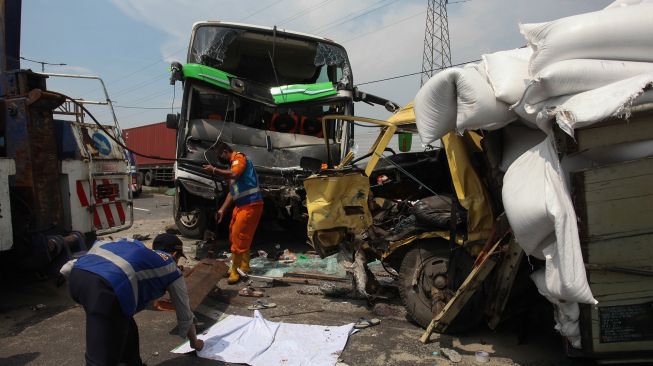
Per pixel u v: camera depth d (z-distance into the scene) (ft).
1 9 16.94
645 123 8.55
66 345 11.98
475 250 12.05
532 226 8.96
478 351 11.33
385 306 14.29
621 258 8.66
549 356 11.12
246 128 24.39
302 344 11.86
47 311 14.44
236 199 17.62
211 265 15.90
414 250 13.02
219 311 14.61
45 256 14.92
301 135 25.57
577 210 8.77
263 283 17.60
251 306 15.07
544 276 9.75
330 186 13.98
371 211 14.84
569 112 8.44
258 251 23.29
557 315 9.54
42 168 15.24
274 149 24.71
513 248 10.98
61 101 15.60
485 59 10.98
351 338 12.35
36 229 15.01
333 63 25.98
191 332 10.56
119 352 8.77
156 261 9.23
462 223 12.39
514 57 10.76
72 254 15.46
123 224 18.53
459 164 12.08
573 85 8.77
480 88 10.19
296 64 27.12
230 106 24.22
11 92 15.57
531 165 9.36
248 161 17.92
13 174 13.80
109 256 8.82
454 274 12.28
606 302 8.82
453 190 12.38
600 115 8.11
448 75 10.43
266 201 24.67
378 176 17.38
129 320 9.05
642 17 8.82
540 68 9.32
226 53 25.26
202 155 22.85
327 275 18.43
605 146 8.66
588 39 8.84
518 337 12.07
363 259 14.44
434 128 11.18
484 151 12.03
